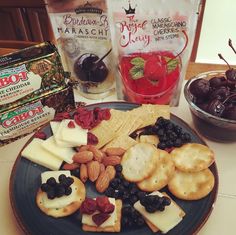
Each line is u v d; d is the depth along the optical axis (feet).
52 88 1.26
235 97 1.14
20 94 1.18
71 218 0.96
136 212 0.95
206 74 1.28
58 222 0.95
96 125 1.23
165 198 0.96
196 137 1.17
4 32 2.07
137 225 0.93
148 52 1.22
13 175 1.08
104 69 1.35
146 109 1.28
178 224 0.93
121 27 1.17
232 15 3.05
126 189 1.03
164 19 1.13
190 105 1.17
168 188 1.02
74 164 1.11
